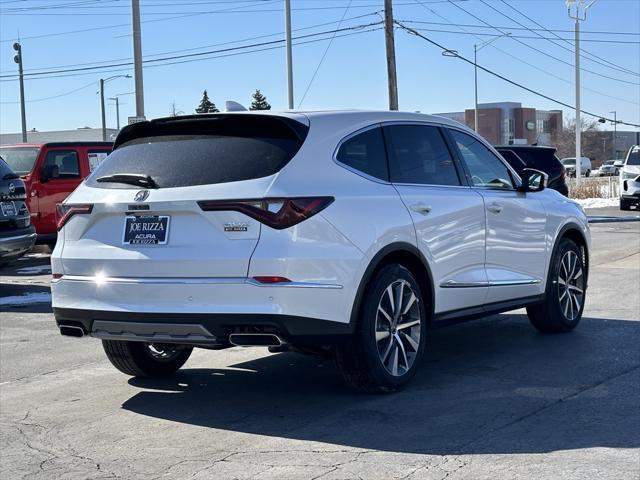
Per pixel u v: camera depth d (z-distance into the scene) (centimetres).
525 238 722
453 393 584
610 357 686
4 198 1073
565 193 1742
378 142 597
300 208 516
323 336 529
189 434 518
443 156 655
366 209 555
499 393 580
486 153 714
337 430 510
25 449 502
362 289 547
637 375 623
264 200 511
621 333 784
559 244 776
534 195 754
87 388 643
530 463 439
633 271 1239
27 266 1537
